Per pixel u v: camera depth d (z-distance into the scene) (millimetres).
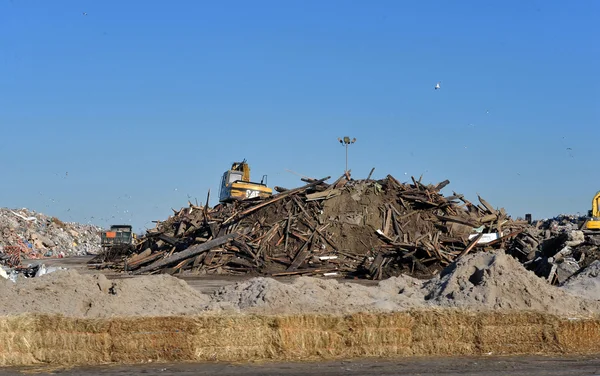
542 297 16219
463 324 14266
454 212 36656
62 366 13164
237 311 14500
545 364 13422
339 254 33344
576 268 25578
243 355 13680
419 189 37500
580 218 49875
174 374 12453
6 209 57125
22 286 15625
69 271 16281
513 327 14367
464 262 18125
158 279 16688
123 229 51906
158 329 13477
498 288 16438
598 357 14086
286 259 33344
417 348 14125
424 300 17109
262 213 36438
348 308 14984
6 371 12773
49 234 56531
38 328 13320
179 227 37938
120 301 15219
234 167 50281
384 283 18859
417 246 32812
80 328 13312
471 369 12984
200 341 13547
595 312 15875
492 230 36344
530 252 32062
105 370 12820
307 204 36125
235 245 34188
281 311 14773
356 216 34969
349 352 13984
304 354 13852
